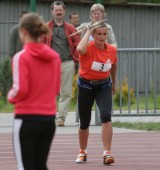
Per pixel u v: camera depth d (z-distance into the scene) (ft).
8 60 134.51
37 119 42.06
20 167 42.57
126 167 64.13
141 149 76.28
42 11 148.25
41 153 43.21
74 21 104.53
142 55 100.99
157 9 161.27
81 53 62.75
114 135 87.20
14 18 147.13
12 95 41.88
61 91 92.63
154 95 100.73
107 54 63.31
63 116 93.71
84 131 65.98
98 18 69.67
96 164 65.82
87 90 64.13
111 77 65.72
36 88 42.22
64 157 70.18
